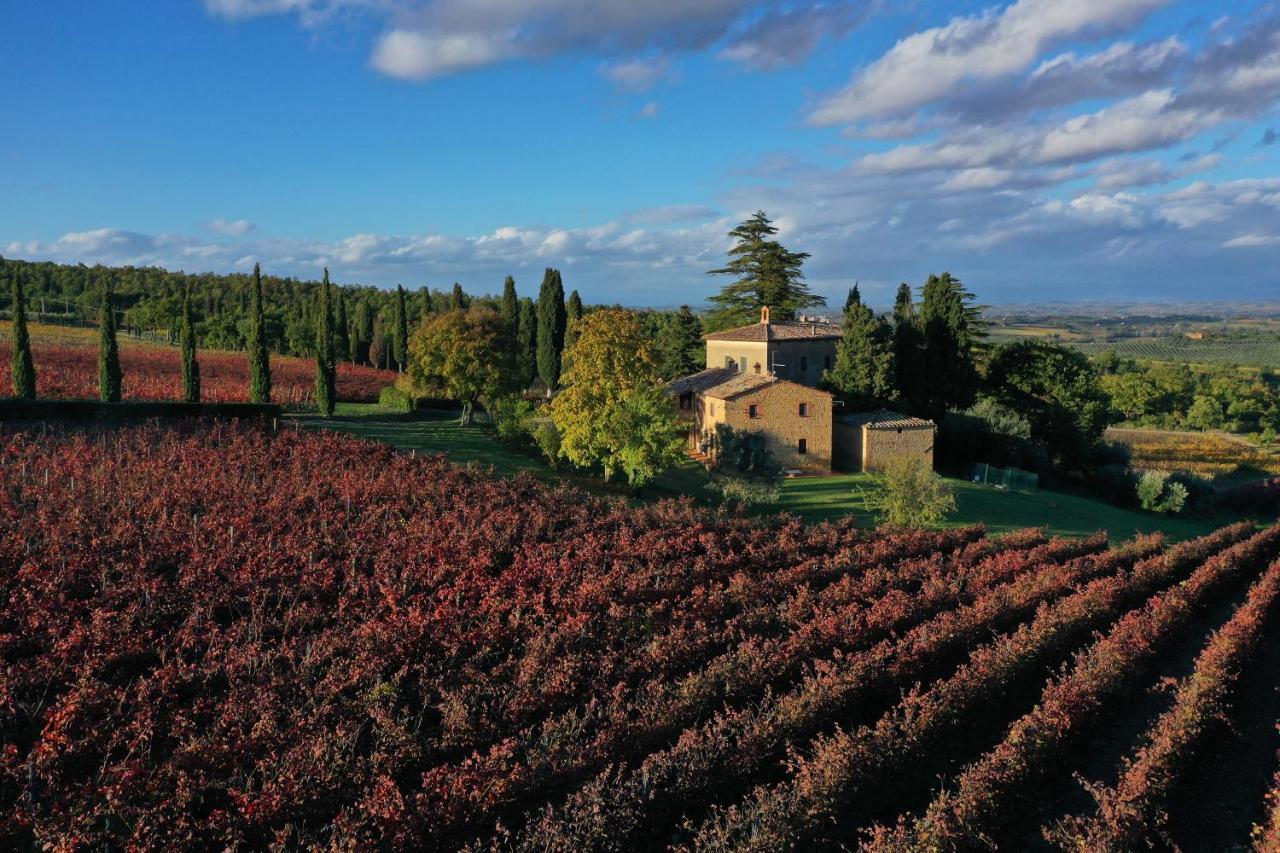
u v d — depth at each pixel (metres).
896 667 18.88
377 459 37.12
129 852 11.25
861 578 28.00
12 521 24.00
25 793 12.40
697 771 13.87
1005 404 71.19
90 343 93.62
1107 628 24.25
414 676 18.11
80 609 19.25
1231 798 15.78
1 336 91.31
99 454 32.44
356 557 24.53
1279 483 66.50
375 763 14.03
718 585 24.84
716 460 50.59
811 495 46.00
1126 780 14.75
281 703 15.84
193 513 27.22
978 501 48.22
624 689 17.53
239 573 21.64
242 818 12.20
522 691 16.77
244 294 159.00
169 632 18.61
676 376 85.38
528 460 48.00
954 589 25.94
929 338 63.94
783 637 21.78
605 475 44.75
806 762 14.70
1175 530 50.88
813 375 65.25
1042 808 15.20
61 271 157.12
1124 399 127.44
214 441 38.62
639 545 28.30
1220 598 30.28
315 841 11.94
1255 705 20.25
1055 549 33.66
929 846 11.97
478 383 60.44
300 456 35.53
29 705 15.39
